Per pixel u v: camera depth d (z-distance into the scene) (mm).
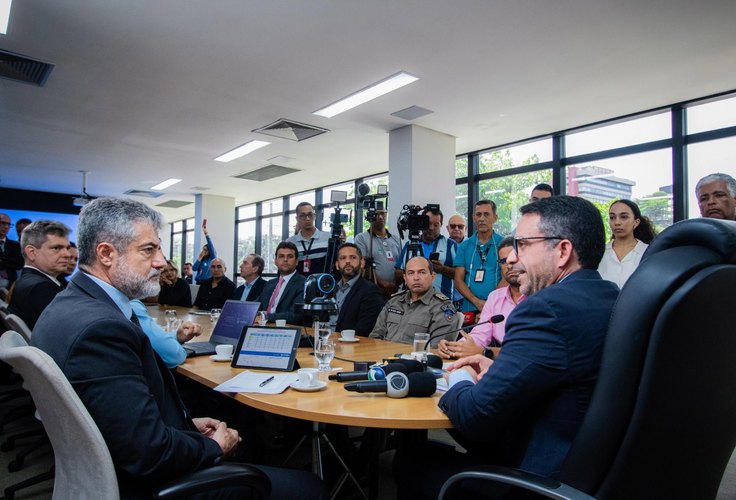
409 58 3518
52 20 3049
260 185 8766
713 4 2777
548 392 992
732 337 838
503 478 914
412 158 5035
